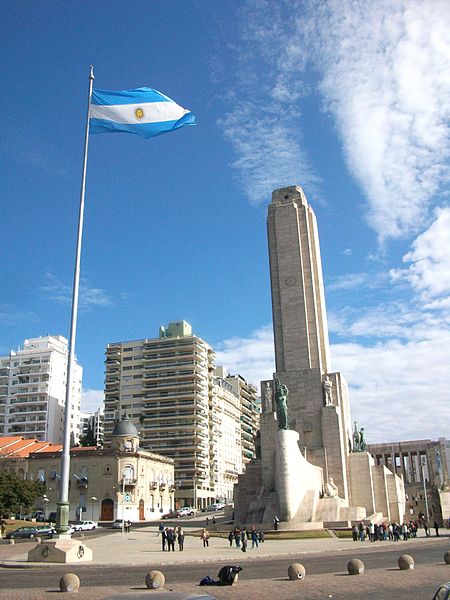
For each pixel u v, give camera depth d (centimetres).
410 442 12350
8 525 7738
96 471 9738
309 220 8688
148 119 3603
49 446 11862
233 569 2319
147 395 13912
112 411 14250
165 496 11131
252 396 19050
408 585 2239
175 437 13350
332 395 7575
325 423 7350
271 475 6962
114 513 9431
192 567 3119
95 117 3609
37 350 16062
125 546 4778
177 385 13725
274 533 5469
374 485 7456
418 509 9131
